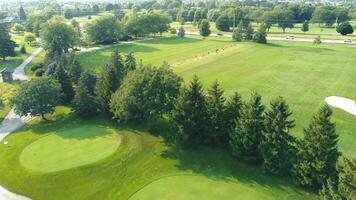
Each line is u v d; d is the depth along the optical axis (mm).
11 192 46000
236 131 50875
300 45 144250
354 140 58750
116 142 57656
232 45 145375
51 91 68688
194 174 48719
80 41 145375
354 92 82688
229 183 46375
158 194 44250
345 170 36312
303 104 74938
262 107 50281
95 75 80062
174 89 59500
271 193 44125
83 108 67625
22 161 52562
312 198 43125
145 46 148125
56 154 54188
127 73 69625
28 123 68125
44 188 46469
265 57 120875
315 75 97438
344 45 142625
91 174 49031
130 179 48062
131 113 60469
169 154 54125
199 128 54625
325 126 44031
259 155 49844
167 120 65500
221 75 97688
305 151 45188
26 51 141000
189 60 117188
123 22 172000
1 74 98500
